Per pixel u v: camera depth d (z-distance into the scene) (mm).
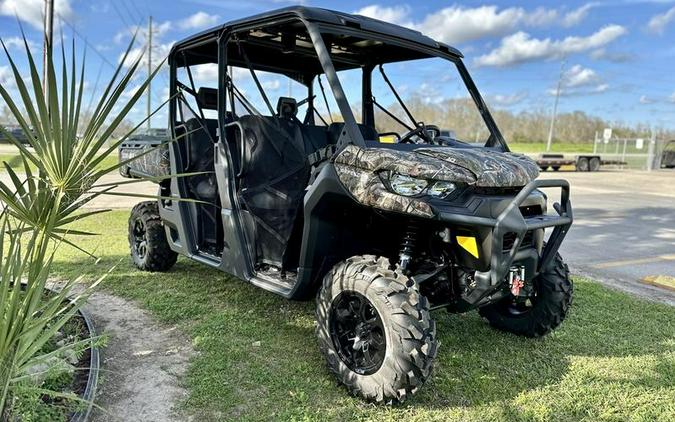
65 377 2268
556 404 2420
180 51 3631
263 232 3168
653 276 4934
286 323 3314
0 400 1778
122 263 4715
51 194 1906
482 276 2320
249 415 2232
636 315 3752
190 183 3752
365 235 2787
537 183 2373
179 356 2787
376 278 2334
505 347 3098
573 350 3082
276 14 2830
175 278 4254
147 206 4406
